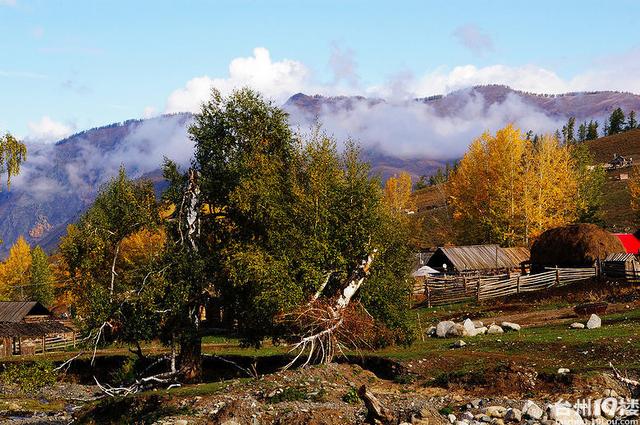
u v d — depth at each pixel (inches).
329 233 1307.8
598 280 2017.7
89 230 1391.5
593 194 3983.8
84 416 1098.1
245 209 1285.7
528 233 3070.9
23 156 1685.5
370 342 1331.2
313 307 1214.9
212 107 1414.9
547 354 1147.9
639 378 911.7
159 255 1318.9
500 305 1994.3
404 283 1393.9
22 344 2566.4
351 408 850.8
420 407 798.5
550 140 3344.0
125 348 2052.2
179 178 1414.9
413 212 6245.1
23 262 4421.8
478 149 3390.7
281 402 903.1
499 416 766.5
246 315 1307.8
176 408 970.1
